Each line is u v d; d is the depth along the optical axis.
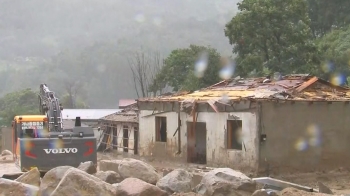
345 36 54.62
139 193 11.02
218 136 26.66
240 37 42.44
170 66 50.78
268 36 41.47
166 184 12.32
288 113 25.33
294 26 41.94
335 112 26.77
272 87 28.62
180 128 29.19
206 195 11.80
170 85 50.81
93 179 10.93
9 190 11.69
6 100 79.44
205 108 27.53
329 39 55.81
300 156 25.52
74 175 10.70
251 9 41.62
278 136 24.97
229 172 12.34
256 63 40.62
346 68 44.41
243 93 28.02
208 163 27.16
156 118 31.39
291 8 41.75
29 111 65.62
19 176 14.68
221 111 26.52
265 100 24.55
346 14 61.41
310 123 25.92
